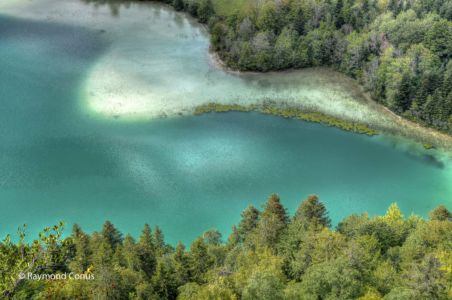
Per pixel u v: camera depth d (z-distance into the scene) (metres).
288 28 184.12
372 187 125.06
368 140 143.12
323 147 139.62
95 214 111.62
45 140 135.25
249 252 79.19
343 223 94.06
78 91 158.50
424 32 164.62
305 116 152.50
